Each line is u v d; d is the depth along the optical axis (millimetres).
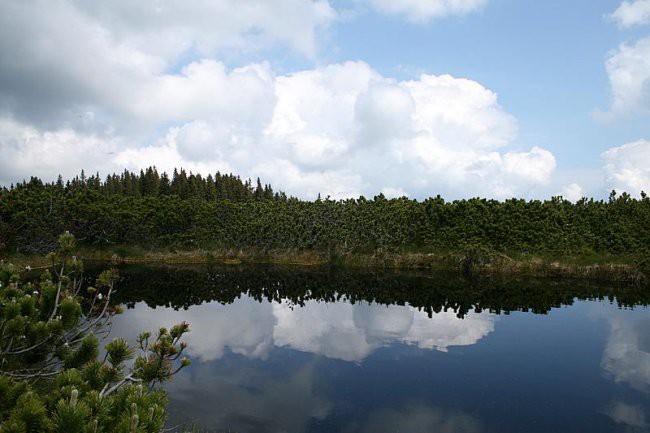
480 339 19125
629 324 22047
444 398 12641
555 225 44438
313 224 49812
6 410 4363
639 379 14398
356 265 46125
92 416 3973
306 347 17719
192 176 106250
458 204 48094
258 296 29750
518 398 12742
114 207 51719
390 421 11070
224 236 50938
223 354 16531
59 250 8617
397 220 48562
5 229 32750
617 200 47844
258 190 120625
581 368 15430
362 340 18844
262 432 10234
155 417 4262
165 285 33000
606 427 11008
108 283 9141
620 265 36781
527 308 26109
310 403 12047
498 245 43562
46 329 6551
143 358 6188
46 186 50562
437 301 28203
